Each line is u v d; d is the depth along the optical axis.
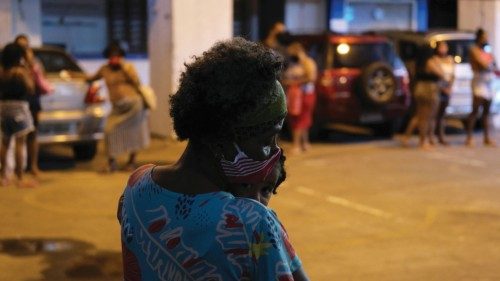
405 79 12.52
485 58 11.82
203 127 1.84
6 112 8.59
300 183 9.15
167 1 12.54
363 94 12.00
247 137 1.83
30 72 8.80
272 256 1.75
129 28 15.68
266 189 1.97
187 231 1.81
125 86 9.48
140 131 9.64
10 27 12.69
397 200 8.30
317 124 12.35
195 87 1.84
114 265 6.03
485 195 8.56
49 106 9.62
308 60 11.16
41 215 7.59
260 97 1.81
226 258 1.76
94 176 9.55
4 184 8.89
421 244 6.61
